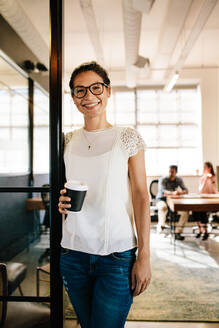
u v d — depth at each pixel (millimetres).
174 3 3223
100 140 1127
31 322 1399
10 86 1524
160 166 6988
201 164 6500
